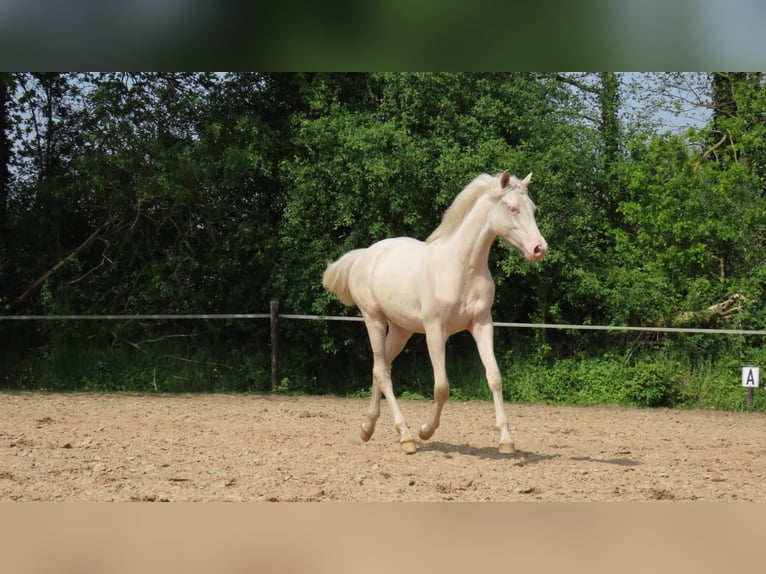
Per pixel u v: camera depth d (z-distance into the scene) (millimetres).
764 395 14008
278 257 15773
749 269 15734
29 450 7258
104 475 6207
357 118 15289
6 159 16219
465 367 15641
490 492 5812
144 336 16172
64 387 14820
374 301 7887
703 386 14352
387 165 14445
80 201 16109
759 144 15562
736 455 8023
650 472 6730
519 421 10953
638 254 15820
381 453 7523
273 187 16547
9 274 16359
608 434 9695
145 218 16172
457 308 7184
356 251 8273
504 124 15906
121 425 9312
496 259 15383
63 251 16281
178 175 14828
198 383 15297
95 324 15945
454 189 14516
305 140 15297
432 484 6047
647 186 15453
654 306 15328
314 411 11445
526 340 15922
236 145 15578
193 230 15977
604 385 14742
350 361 16141
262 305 16312
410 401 13891
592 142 16047
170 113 15758
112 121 15266
